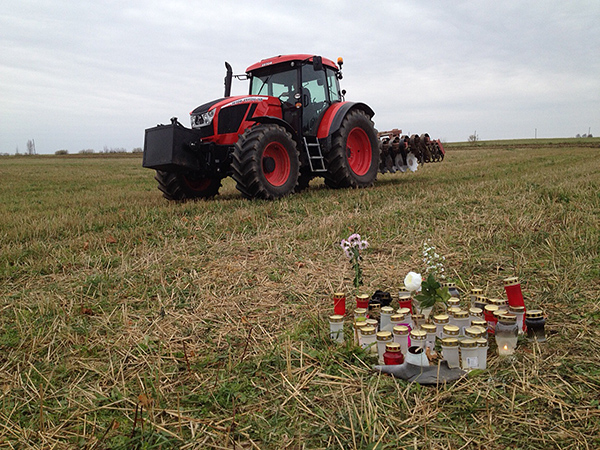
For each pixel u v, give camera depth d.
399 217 5.45
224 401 1.98
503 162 17.00
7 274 3.98
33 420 1.95
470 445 1.61
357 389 2.01
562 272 3.24
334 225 5.09
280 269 3.86
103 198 9.47
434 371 2.03
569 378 1.96
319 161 8.31
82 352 2.54
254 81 8.41
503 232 4.44
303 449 1.65
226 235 5.06
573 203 5.45
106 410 1.98
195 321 2.92
